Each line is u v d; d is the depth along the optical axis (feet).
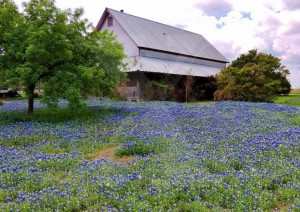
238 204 19.97
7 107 77.41
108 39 65.05
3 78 52.29
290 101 113.29
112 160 31.19
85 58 61.67
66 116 59.36
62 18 54.85
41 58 52.29
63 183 23.17
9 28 52.54
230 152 31.55
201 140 37.35
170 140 37.45
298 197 21.13
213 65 184.14
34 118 56.13
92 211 19.48
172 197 20.76
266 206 20.18
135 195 21.12
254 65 113.91
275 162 28.09
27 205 19.22
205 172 25.98
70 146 36.17
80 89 57.06
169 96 127.54
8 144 36.81
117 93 114.52
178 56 158.92
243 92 108.88
